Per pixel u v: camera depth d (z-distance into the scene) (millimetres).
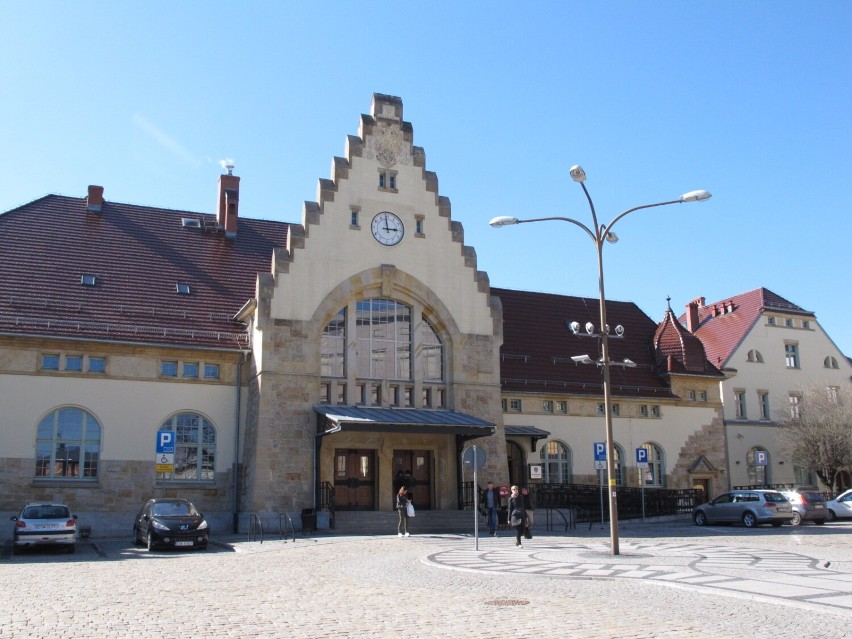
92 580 16906
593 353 47625
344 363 35719
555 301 50375
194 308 36469
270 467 32625
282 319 34156
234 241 41312
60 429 32188
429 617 11984
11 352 31766
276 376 33531
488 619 11766
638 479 44875
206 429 34375
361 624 11453
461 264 38562
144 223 40188
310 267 35188
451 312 37719
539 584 15578
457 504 35844
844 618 11703
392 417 33719
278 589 15281
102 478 32250
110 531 31969
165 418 33719
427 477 36406
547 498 39250
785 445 49812
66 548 26484
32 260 35469
